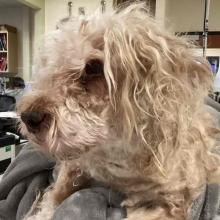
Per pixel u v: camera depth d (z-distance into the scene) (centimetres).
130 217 54
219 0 228
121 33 50
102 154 56
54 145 46
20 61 321
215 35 228
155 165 52
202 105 62
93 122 49
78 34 51
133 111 50
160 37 52
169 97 51
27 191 79
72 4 225
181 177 58
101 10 60
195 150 59
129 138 50
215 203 66
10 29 308
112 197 61
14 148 130
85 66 50
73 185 69
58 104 48
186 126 53
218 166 63
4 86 277
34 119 46
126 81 49
